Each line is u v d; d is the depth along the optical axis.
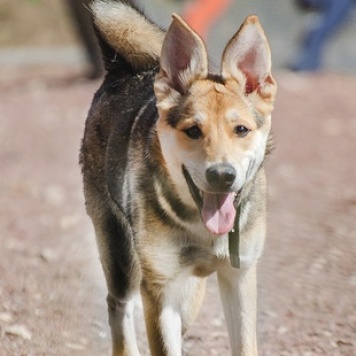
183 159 8.63
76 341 10.69
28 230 15.00
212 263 9.06
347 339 10.74
